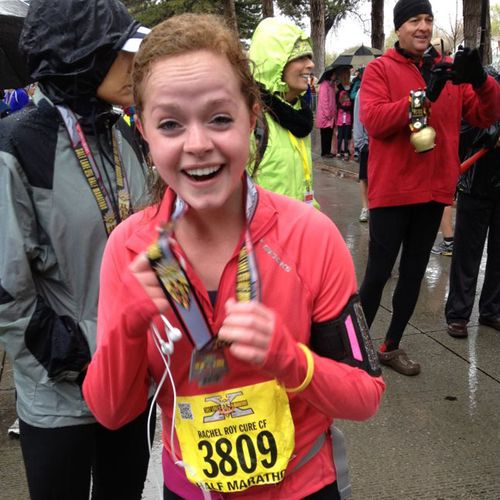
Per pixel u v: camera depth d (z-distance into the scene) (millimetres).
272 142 2609
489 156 3623
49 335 1568
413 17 3033
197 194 1036
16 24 3457
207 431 1150
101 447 1812
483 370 3498
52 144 1605
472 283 3898
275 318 966
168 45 974
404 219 3234
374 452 2783
